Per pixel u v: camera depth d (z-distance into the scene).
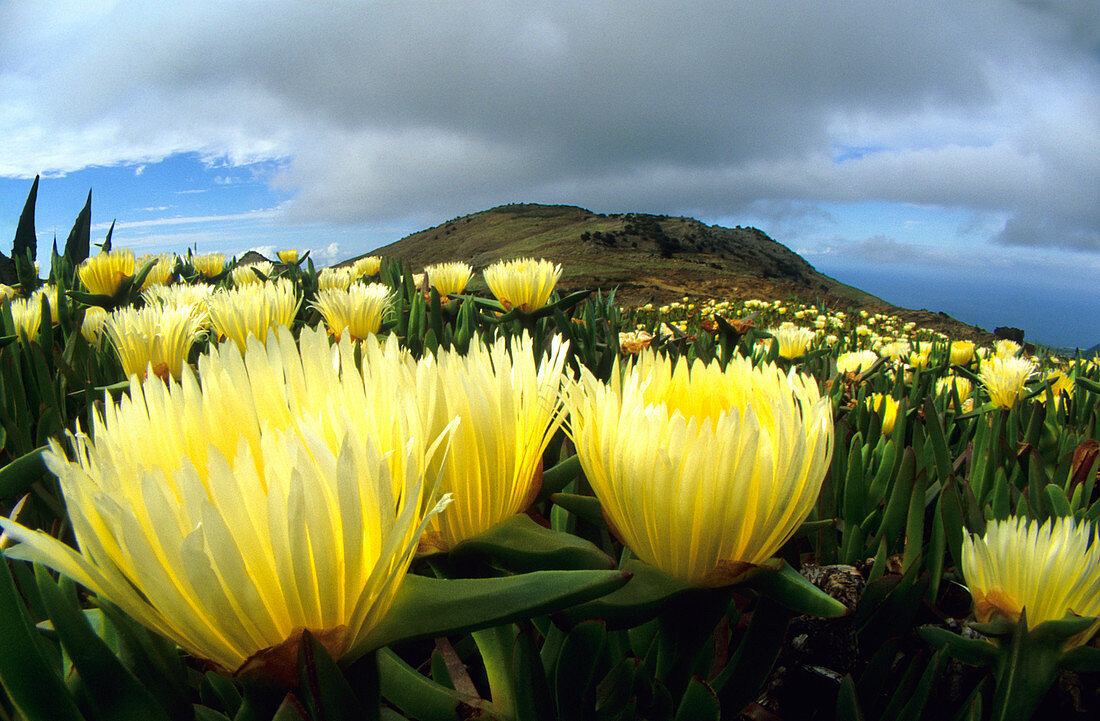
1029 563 0.73
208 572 0.37
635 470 0.55
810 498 0.57
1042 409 1.67
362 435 0.44
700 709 0.57
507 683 0.64
